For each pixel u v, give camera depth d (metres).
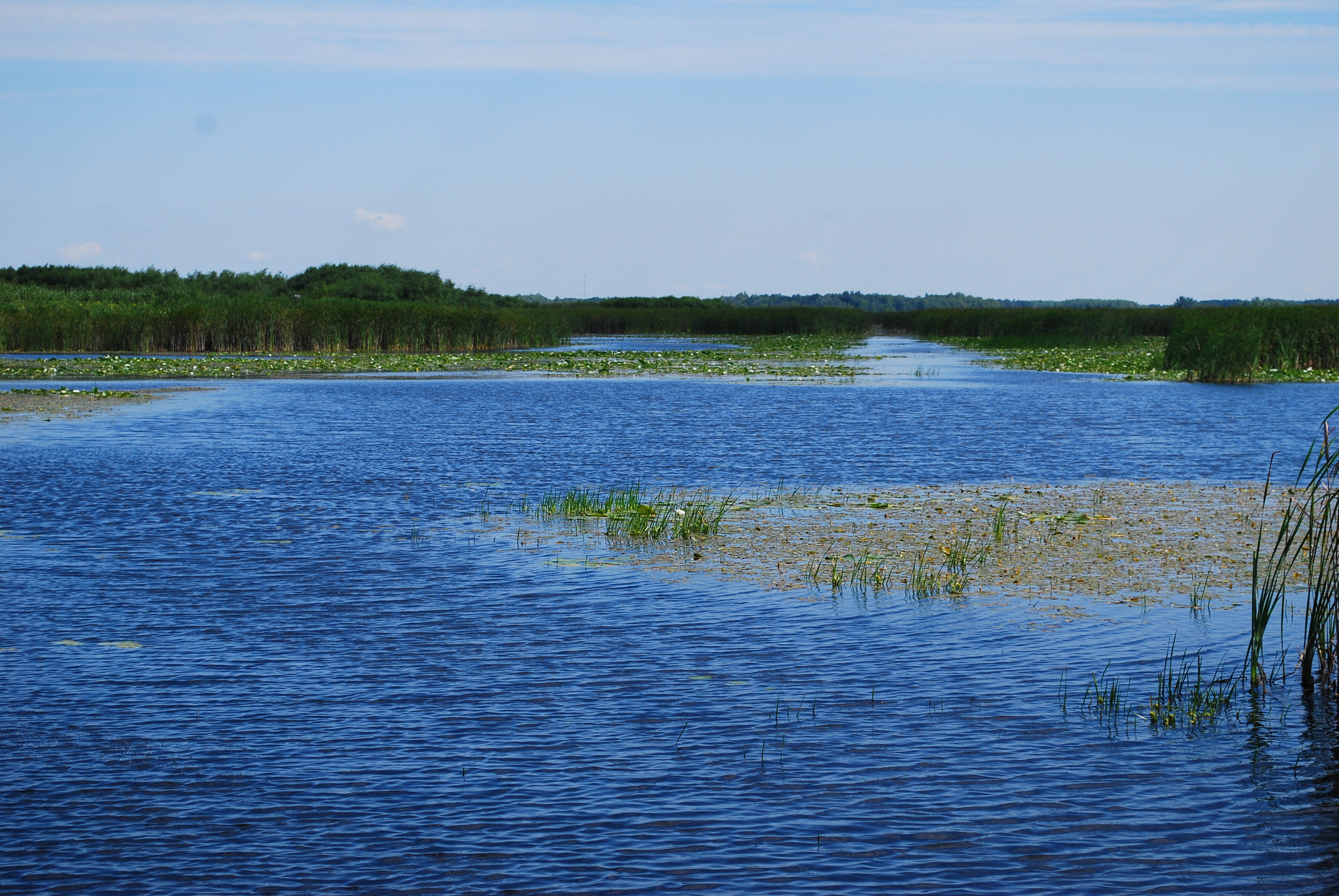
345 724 7.91
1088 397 35.22
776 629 10.16
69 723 7.89
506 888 5.84
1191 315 48.47
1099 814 6.66
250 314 57.81
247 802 6.75
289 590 11.44
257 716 8.05
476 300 99.06
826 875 5.98
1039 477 19.27
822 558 12.96
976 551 13.27
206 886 5.84
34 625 10.17
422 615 10.58
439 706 8.26
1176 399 34.47
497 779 7.06
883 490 17.84
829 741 7.64
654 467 20.38
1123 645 9.73
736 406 32.25
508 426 26.94
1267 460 21.33
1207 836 6.42
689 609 10.81
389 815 6.60
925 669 9.10
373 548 13.42
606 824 6.50
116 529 14.39
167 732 7.74
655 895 5.78
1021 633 10.05
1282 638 9.90
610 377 44.81
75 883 5.86
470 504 16.44
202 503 16.28
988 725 7.93
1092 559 12.91
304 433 25.20
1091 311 74.69
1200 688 8.65
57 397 32.84
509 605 10.95
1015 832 6.43
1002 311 96.44
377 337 61.22
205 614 10.55
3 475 18.67
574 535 14.23
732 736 7.72
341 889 5.83
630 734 7.76
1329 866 6.11
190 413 29.08
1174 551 13.30
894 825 6.50
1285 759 7.42
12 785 6.93
